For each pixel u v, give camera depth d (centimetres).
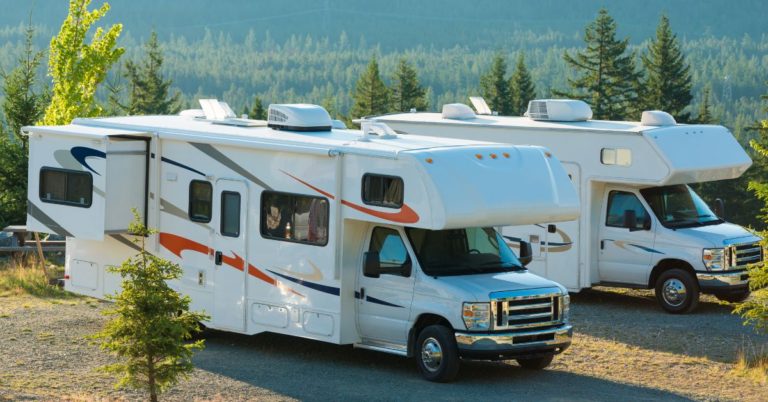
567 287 1883
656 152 1783
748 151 7912
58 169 1574
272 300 1436
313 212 1388
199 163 1508
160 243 1555
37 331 1573
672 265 1830
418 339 1320
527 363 1398
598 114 6962
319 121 1520
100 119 1655
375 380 1320
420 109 8119
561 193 1393
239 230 1466
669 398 1253
